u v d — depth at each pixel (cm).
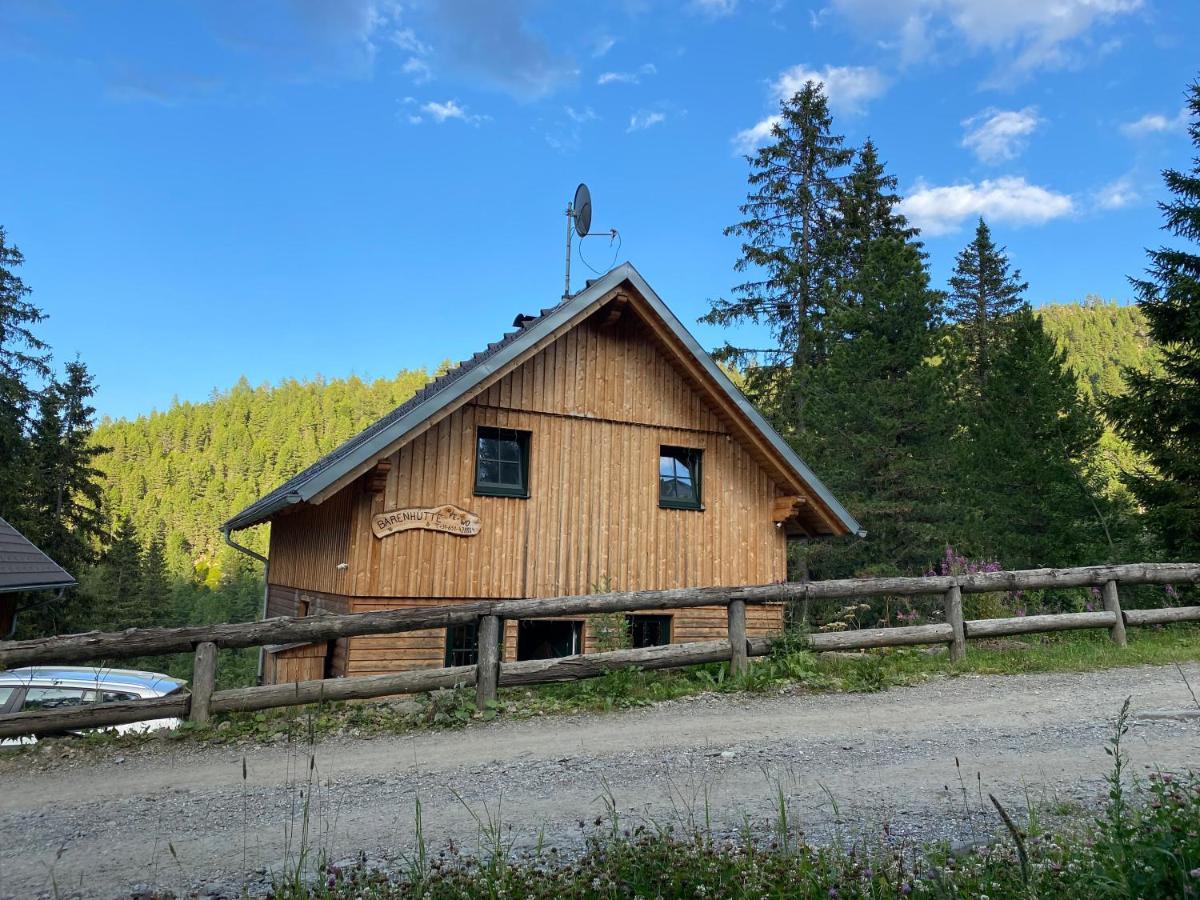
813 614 2469
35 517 3531
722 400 1534
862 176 3250
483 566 1362
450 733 877
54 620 3644
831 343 2995
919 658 1214
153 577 6206
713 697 1015
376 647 1282
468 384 1292
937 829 543
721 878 428
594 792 657
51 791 705
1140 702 917
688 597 1083
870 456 2469
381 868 512
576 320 1410
